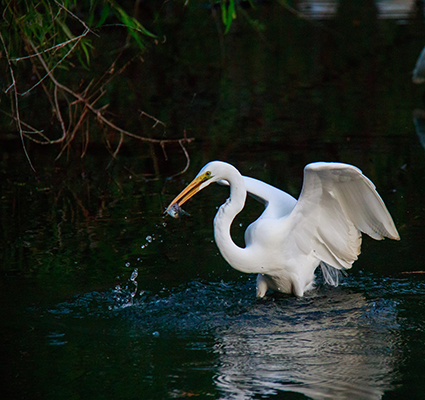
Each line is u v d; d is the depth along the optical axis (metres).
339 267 9.44
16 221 12.42
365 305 8.70
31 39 11.99
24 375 6.78
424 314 8.31
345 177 8.38
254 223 9.27
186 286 9.43
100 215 12.73
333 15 33.72
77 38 9.93
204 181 9.05
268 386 6.48
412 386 6.43
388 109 22.00
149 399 6.25
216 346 7.48
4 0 11.27
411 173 14.92
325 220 9.02
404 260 10.26
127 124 20.41
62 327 8.03
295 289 9.24
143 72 24.61
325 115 21.41
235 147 18.05
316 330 7.92
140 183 15.10
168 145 18.58
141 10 26.86
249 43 30.16
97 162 17.09
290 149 17.62
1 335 7.79
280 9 33.19
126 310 8.57
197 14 27.62
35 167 16.67
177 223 12.19
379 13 34.62
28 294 9.05
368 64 28.16
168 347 7.46
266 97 23.81
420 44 30.19
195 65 26.86
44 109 19.80
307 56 29.06
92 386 6.52
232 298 9.09
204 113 21.84
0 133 19.42
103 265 10.12
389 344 7.44
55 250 10.78
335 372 6.76
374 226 8.91
